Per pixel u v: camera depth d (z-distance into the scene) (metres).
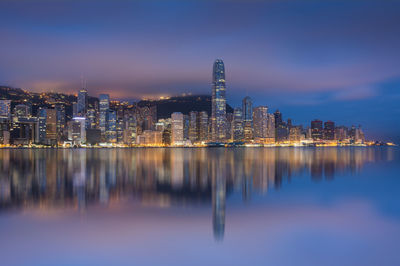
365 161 129.38
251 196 42.91
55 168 93.44
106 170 85.94
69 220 29.28
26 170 85.88
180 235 24.88
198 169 90.00
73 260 20.06
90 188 50.78
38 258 20.33
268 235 24.88
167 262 19.80
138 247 22.31
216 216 31.05
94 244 22.89
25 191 47.19
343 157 170.62
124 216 30.88
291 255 20.89
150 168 94.38
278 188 50.56
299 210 33.78
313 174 74.00
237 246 22.45
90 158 162.75
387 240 23.75
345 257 20.52
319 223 28.33
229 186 53.44
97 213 32.12
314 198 41.09
